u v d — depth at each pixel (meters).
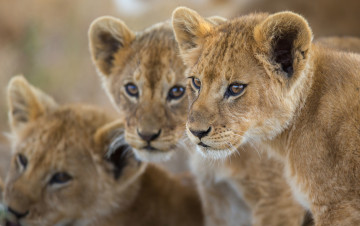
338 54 8.87
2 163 13.57
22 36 22.94
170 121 10.26
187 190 12.59
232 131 8.38
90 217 11.00
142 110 10.24
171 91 10.34
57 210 10.62
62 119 11.12
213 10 21.66
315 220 8.53
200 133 8.37
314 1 17.31
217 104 8.38
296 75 8.28
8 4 23.64
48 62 22.20
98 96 20.69
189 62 9.27
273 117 8.51
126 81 10.77
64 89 21.14
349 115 8.20
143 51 10.77
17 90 11.42
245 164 10.99
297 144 8.64
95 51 11.78
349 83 8.38
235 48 8.45
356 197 8.08
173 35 10.77
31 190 10.37
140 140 10.20
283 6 17.72
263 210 11.14
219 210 12.19
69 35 23.47
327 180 8.27
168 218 11.75
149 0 24.22
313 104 8.50
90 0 24.72
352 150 8.10
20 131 11.27
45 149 10.55
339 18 17.05
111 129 10.80
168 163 15.14
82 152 10.76
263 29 8.27
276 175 10.87
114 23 11.38
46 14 24.19
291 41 8.29
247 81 8.31
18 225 10.34
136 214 11.41
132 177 11.09
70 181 10.62
